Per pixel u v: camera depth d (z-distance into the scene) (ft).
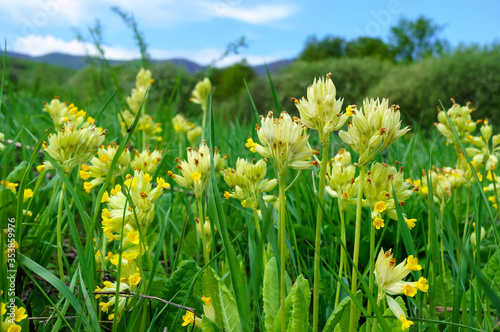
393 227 6.87
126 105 11.05
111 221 3.82
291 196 7.42
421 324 3.84
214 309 3.90
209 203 3.30
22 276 4.81
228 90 102.47
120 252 3.49
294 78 67.97
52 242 5.43
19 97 16.69
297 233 6.41
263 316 4.73
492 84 47.42
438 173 6.45
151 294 4.41
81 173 5.01
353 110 3.32
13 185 5.04
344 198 4.05
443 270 5.40
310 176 6.85
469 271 5.78
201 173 4.18
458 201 8.25
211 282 3.89
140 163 5.45
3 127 9.73
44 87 21.65
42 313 4.31
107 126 12.45
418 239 6.94
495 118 46.98
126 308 3.98
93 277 3.97
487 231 7.30
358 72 68.64
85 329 4.07
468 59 49.93
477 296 3.93
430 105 49.73
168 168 8.87
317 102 3.30
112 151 5.01
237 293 3.10
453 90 48.91
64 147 4.33
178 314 3.79
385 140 3.30
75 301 3.33
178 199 7.41
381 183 3.51
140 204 3.91
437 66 51.65
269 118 3.42
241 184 4.17
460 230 7.63
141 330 3.71
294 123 3.42
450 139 6.91
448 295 4.95
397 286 3.16
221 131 13.28
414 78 53.06
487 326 3.93
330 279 5.18
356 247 3.41
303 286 3.87
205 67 17.22
